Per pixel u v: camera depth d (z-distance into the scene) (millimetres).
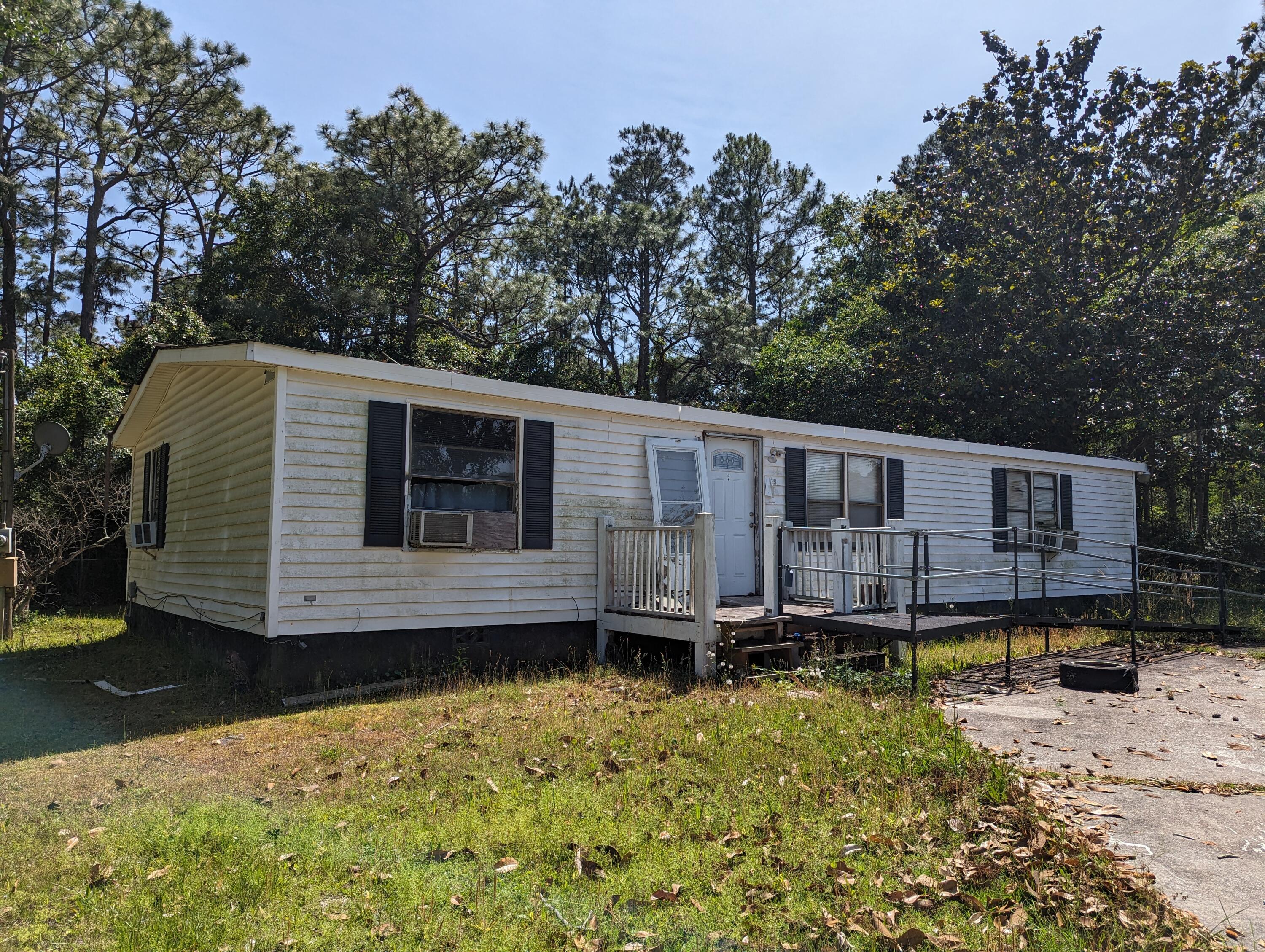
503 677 8445
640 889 3613
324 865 3857
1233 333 17172
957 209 19953
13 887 3617
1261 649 10664
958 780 4773
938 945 3104
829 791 4746
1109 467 15914
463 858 3930
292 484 7629
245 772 5348
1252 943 3092
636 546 8984
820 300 30188
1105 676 7766
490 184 22516
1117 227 18438
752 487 11102
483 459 8836
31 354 28922
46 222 27828
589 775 5145
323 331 22172
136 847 4078
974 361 19234
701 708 6680
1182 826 4277
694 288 25125
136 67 26656
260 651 7676
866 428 21188
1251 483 21109
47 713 7176
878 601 9336
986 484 13859
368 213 21312
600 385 26812
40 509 15188
